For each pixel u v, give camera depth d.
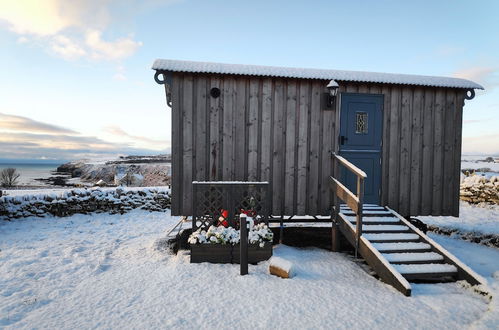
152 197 10.73
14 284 4.24
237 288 4.05
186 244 5.74
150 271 4.76
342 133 6.19
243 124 5.88
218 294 3.88
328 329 3.15
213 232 5.07
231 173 5.86
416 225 6.59
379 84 6.17
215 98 5.82
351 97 6.19
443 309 3.62
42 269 4.87
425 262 4.81
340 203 6.38
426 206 6.32
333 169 6.15
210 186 5.47
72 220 9.02
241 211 5.42
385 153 6.26
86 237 7.19
